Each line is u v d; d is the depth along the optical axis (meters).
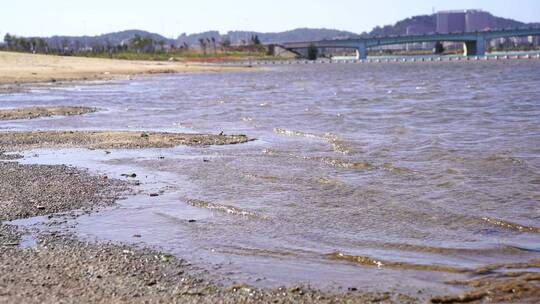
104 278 9.75
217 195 15.67
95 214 13.84
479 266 10.39
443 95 52.72
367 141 25.14
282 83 80.19
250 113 38.03
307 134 27.42
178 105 44.81
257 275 10.03
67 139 25.81
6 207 14.38
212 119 34.75
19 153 22.61
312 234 12.36
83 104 45.50
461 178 17.42
